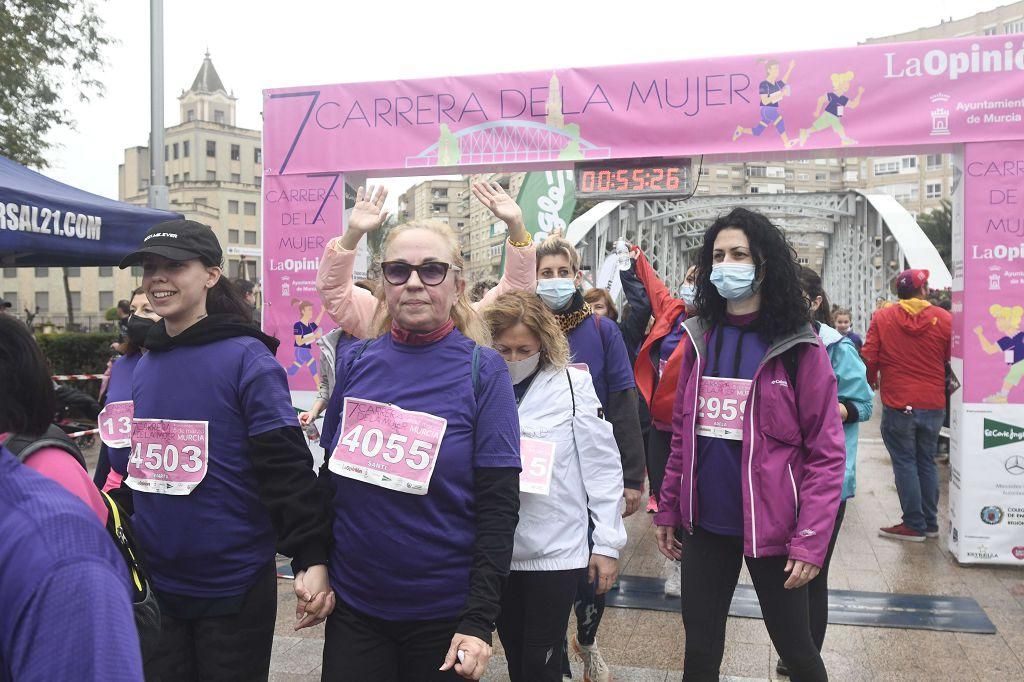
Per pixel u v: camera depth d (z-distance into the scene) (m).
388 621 2.24
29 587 0.97
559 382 2.84
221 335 2.56
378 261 2.73
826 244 34.88
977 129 5.77
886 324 6.52
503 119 6.54
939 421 6.48
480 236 77.38
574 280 3.82
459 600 2.23
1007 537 5.76
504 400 2.31
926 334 6.38
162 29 8.56
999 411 5.78
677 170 6.35
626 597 5.09
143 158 90.12
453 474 2.24
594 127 6.39
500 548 2.20
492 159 6.57
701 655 2.85
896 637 4.39
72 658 0.94
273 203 6.98
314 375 6.98
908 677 3.88
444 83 6.64
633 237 24.89
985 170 5.77
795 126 6.07
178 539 2.48
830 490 2.65
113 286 75.44
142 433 2.57
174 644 2.51
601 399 3.79
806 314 2.81
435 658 2.24
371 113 6.76
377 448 2.26
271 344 2.68
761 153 6.19
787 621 2.74
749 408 2.76
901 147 5.96
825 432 2.70
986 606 4.91
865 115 5.95
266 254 7.02
